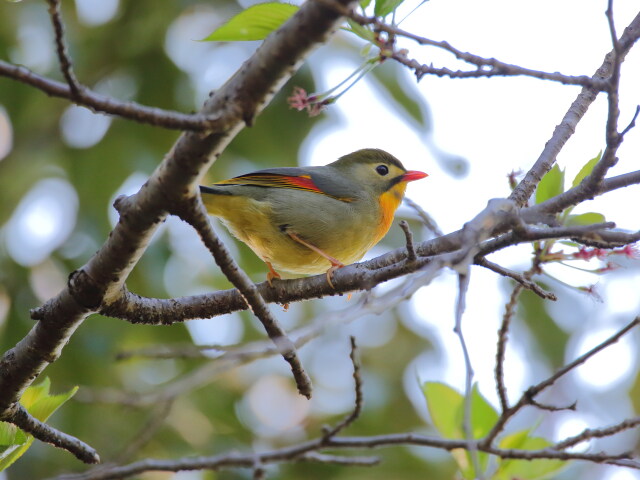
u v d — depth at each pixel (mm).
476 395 9336
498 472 8805
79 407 12594
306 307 15672
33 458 12352
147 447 13008
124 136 14305
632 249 7172
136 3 14305
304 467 13352
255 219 9969
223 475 13031
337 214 10266
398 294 5102
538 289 7020
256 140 14031
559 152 7773
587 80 6008
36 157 14688
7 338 13094
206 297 7824
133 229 6105
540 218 6957
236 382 14938
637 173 6938
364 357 15922
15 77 4789
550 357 15781
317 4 4906
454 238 7824
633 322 7660
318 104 6051
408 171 11602
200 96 14180
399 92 13375
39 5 14438
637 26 7773
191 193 5785
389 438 8727
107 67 14305
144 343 13539
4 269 13484
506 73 5719
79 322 6934
